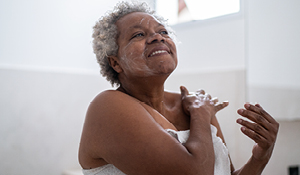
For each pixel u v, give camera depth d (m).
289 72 1.99
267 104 2.00
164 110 0.95
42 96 2.16
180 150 0.72
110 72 0.94
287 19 1.98
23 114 2.08
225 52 2.17
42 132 2.15
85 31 2.41
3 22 2.02
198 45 2.31
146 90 0.91
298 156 2.12
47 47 2.21
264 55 2.03
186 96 0.97
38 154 2.14
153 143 0.72
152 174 0.71
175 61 0.87
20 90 2.07
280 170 2.09
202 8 2.31
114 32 0.88
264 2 2.03
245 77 2.06
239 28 2.11
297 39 1.98
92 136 0.77
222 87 2.17
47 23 2.21
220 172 0.87
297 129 2.12
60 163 2.23
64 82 2.26
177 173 0.70
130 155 0.72
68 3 2.32
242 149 2.08
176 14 2.47
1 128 1.99
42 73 2.16
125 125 0.74
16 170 2.04
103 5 2.51
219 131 0.99
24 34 2.11
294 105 1.98
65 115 2.26
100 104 0.79
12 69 2.04
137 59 0.83
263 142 0.85
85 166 0.85
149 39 0.83
